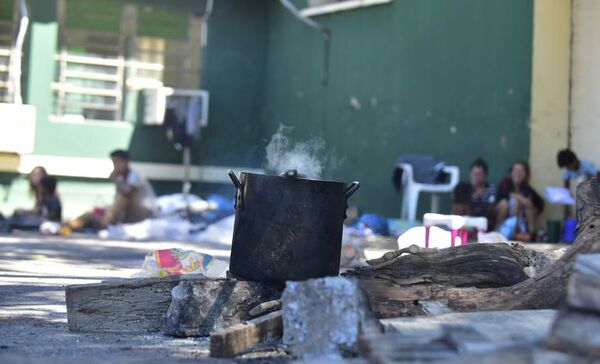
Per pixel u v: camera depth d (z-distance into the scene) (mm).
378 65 14906
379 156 14805
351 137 15461
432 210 12727
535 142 11891
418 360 2924
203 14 17297
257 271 4656
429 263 4758
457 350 2996
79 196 16297
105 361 3984
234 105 17547
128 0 16734
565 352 2771
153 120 16422
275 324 4402
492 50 12656
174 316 4754
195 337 4719
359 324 3846
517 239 10984
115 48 16703
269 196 4633
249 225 4695
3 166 15625
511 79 12328
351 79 15500
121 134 16625
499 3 12547
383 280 4586
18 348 4359
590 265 3229
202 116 16828
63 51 16375
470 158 13000
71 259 9328
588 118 11484
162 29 17031
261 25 17766
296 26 16906
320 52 16250
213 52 17375
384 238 11164
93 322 4938
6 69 16047
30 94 16141
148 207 14281
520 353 2791
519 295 4340
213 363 3979
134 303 4969
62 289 6805
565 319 2857
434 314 4141
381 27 14867
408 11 14289
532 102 11945
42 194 14430
